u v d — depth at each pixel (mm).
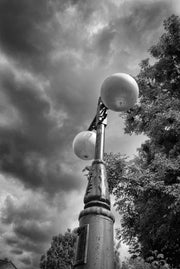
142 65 10688
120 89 2846
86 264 2094
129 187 7430
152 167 7668
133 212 8258
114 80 2863
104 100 2938
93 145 3439
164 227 6848
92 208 2340
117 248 7160
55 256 23812
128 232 8602
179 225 6844
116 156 7980
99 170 2652
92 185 2551
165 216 6941
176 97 9812
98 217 2287
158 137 8719
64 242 24406
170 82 10305
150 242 7863
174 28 10203
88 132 3541
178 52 10219
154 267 5715
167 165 7082
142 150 9883
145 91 10133
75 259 2209
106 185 2568
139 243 8516
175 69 10195
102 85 2945
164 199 6949
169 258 7512
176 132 8328
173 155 7945
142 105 9188
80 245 2213
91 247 2152
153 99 9953
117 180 7605
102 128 3035
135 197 7938
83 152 3469
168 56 10273
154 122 8461
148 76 10391
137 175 7352
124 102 2908
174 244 7367
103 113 3139
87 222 2289
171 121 8148
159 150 8766
